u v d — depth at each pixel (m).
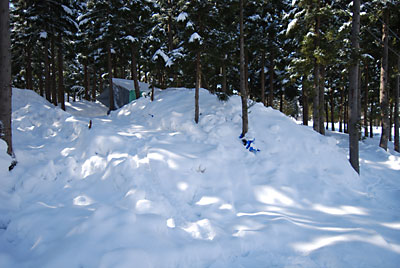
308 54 12.77
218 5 9.89
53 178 6.95
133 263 3.33
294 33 15.42
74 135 10.17
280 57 21.44
